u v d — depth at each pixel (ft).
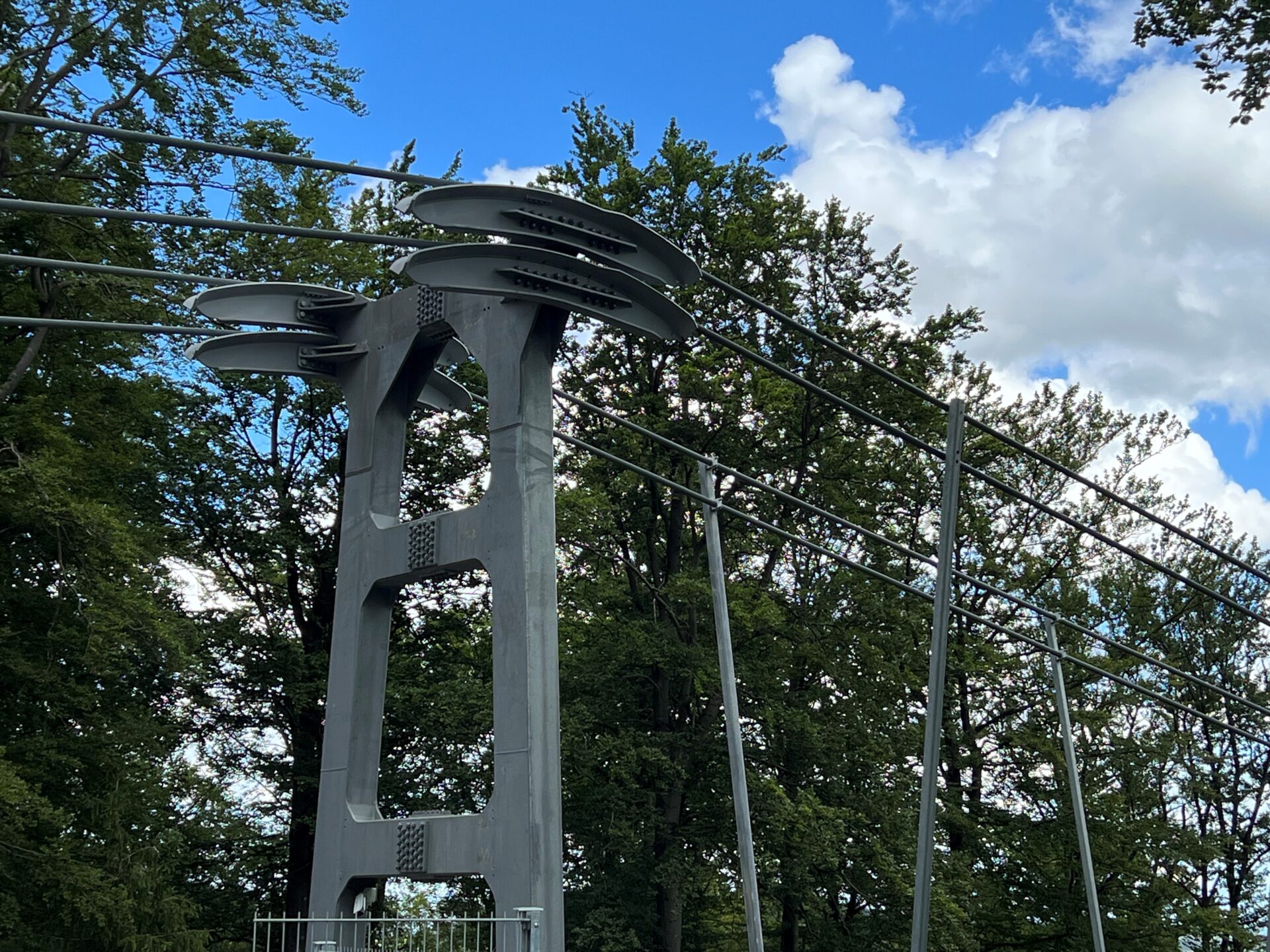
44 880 64.90
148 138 34.50
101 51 71.20
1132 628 120.67
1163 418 120.26
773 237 91.25
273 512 95.25
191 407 95.50
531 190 35.91
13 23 68.74
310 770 92.58
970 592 112.27
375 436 40.37
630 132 94.43
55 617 68.95
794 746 89.81
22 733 70.95
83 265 38.24
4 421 67.51
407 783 92.12
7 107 68.44
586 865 88.38
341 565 40.14
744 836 56.49
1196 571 128.16
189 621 78.54
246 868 95.71
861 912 100.32
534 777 33.53
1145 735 114.93
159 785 76.95
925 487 108.68
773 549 95.91
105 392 78.84
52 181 69.97
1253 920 128.98
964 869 93.91
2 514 67.77
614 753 85.76
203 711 94.73
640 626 87.61
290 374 41.73
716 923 101.65
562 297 36.27
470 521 36.55
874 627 97.40
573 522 83.87
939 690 47.44
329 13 77.30
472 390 93.97
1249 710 131.23
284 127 81.10
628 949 83.46
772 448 94.48
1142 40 51.80
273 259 83.97
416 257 34.30
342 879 37.35
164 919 72.08
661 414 88.94
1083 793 106.73
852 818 86.89
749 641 90.94
